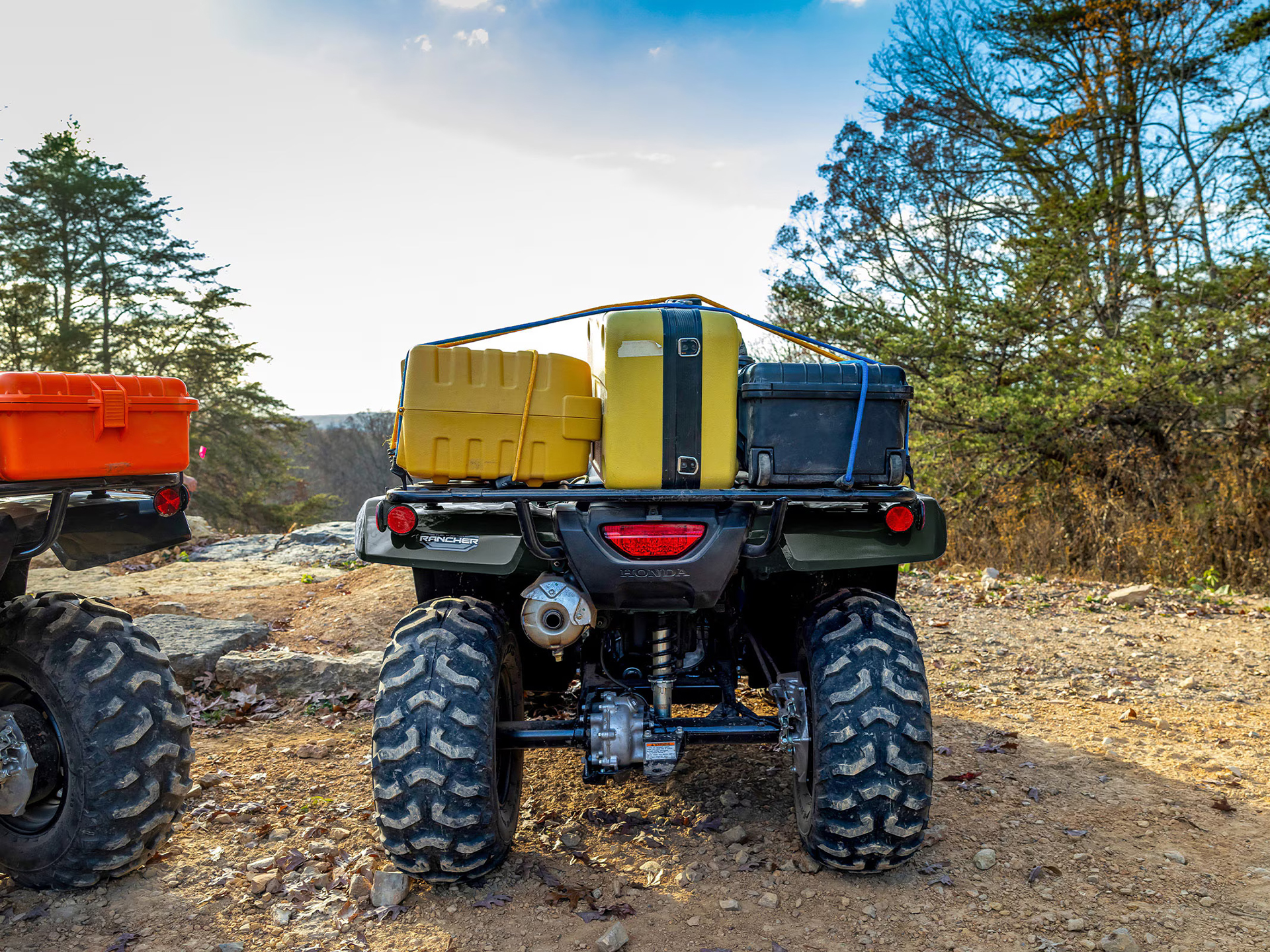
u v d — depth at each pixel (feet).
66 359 102.53
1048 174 61.52
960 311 49.60
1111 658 20.98
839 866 10.14
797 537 9.86
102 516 10.05
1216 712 17.12
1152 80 60.64
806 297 57.36
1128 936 8.95
